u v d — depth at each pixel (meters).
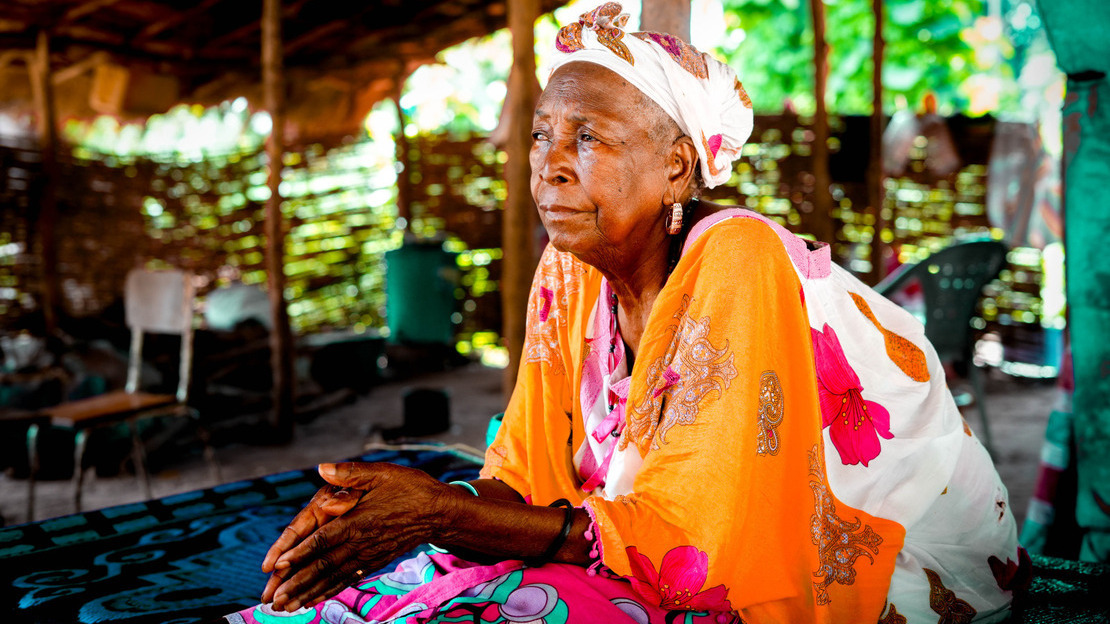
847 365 1.25
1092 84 2.15
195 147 9.45
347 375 6.55
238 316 6.66
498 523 1.08
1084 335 2.18
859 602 1.21
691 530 1.08
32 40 7.10
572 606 1.12
